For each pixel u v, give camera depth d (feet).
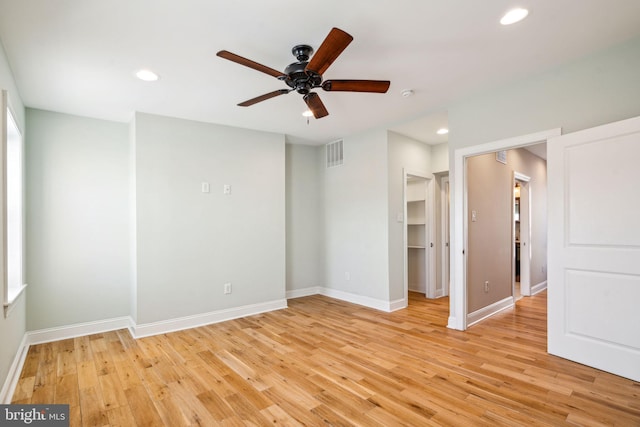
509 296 15.48
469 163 12.70
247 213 14.60
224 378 8.48
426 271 17.46
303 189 18.06
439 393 7.59
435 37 7.66
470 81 10.14
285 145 17.52
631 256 7.87
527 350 9.98
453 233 12.10
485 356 9.60
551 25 7.26
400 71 9.37
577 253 8.88
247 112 12.42
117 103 11.30
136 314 11.85
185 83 9.79
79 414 6.95
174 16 6.66
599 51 8.50
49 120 11.85
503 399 7.27
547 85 9.53
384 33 7.45
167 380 8.41
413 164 16.22
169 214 12.62
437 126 14.39
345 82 7.59
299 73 7.49
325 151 18.10
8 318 7.92
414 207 19.13
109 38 7.41
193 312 13.00
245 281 14.43
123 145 13.26
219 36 7.42
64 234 11.99
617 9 6.70
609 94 8.41
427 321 13.19
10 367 8.16
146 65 8.69
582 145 8.74
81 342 11.29
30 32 7.09
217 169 13.83
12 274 9.72
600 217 8.41
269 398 7.49
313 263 18.34
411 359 9.48
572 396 7.32
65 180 12.08
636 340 7.82
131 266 12.76
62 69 8.80
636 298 7.82
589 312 8.68
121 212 13.08
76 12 6.46
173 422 6.64
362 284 15.90
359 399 7.39
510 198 15.76
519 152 16.88
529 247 17.74
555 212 9.35
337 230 17.34
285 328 12.49
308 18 6.82
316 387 7.96
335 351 10.18
